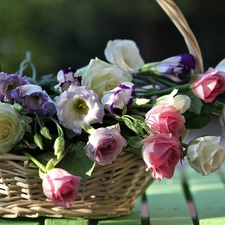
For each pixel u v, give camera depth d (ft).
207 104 4.42
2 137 3.83
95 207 4.08
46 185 3.67
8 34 14.61
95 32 16.65
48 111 3.93
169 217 4.48
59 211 4.06
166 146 3.76
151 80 4.51
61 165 3.86
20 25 15.20
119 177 4.05
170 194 5.21
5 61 13.15
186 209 4.71
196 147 3.87
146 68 4.49
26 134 3.96
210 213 4.52
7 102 3.99
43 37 16.15
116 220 4.17
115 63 4.57
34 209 4.06
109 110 3.91
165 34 17.06
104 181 4.00
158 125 3.83
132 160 4.02
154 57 17.12
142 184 4.26
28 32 15.66
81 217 4.10
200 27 16.88
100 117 3.85
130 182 4.11
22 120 3.86
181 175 5.99
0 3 14.52
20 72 4.77
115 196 4.12
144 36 16.98
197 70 4.43
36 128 3.98
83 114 3.89
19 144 3.92
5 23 14.66
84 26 16.53
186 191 5.56
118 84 4.06
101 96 4.02
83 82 4.03
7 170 3.93
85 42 16.61
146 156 3.76
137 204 4.84
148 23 16.90
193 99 4.35
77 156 3.89
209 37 16.84
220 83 4.23
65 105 3.86
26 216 4.12
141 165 4.09
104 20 16.70
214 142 3.91
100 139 3.72
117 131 3.81
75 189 3.67
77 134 3.92
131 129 3.91
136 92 4.38
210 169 3.93
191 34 4.39
